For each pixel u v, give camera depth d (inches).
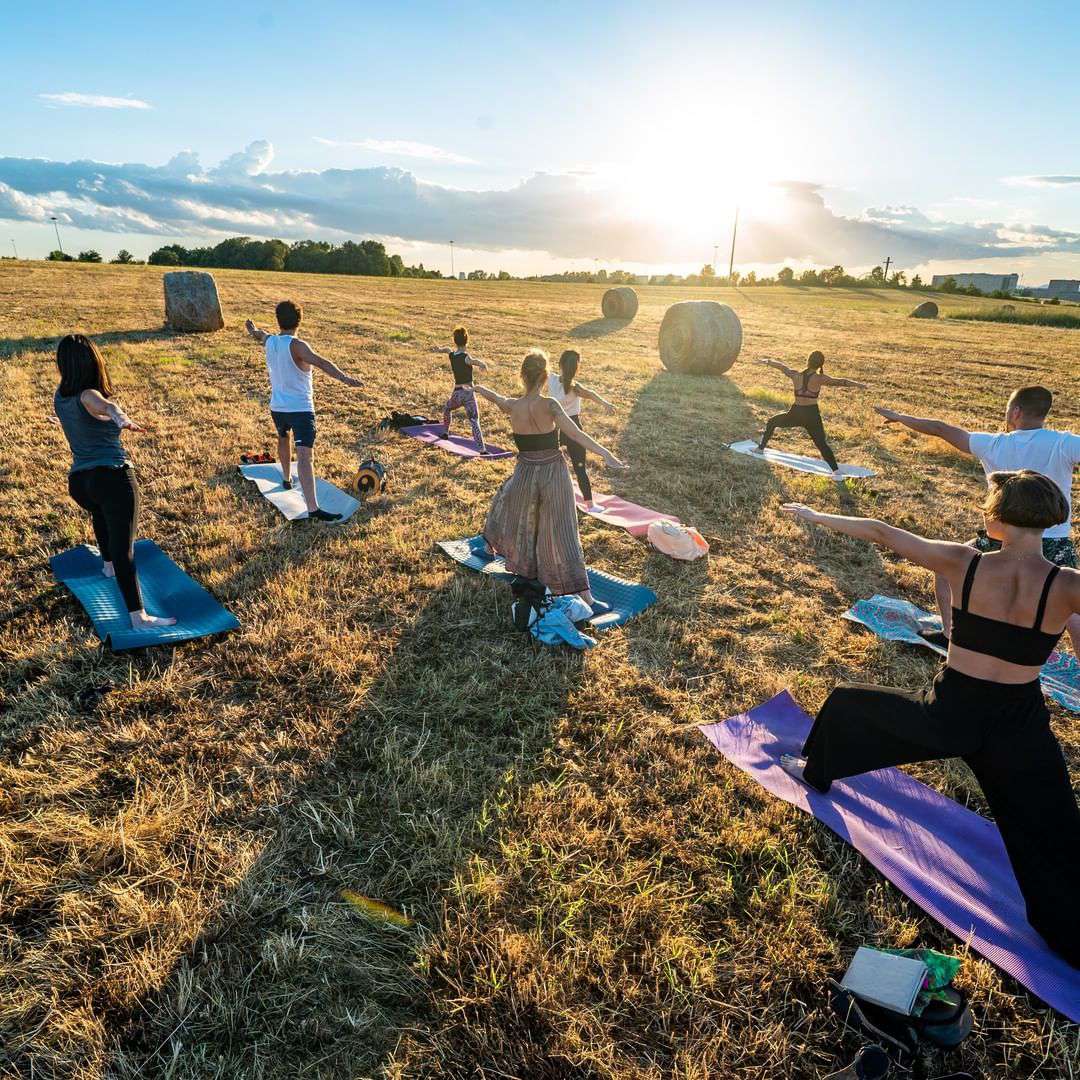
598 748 144.7
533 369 183.0
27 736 138.3
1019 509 96.7
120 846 114.2
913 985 91.3
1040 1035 93.9
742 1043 91.9
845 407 522.3
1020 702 100.6
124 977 94.9
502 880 111.4
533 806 126.9
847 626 201.9
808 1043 92.1
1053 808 99.8
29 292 1023.0
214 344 629.9
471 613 193.0
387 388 484.1
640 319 1184.8
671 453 368.2
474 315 1063.0
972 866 119.5
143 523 242.4
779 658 183.8
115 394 418.3
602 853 118.6
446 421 368.8
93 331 675.4
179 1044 87.5
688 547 237.3
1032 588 96.4
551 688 162.2
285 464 276.7
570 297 1702.8
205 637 172.7
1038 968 101.3
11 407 376.8
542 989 94.9
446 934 101.8
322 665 164.2
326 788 129.6
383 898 108.7
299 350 234.4
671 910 108.7
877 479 346.0
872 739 118.3
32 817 119.9
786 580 230.1
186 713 147.3
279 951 98.9
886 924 108.4
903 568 243.0
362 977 96.9
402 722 148.1
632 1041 91.5
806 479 333.4
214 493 270.1
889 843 123.6
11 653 163.6
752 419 466.0
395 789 127.5
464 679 163.9
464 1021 91.7
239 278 1625.2
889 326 1311.5
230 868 111.9
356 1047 88.7
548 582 193.2
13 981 94.8
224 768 133.0
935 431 164.2
